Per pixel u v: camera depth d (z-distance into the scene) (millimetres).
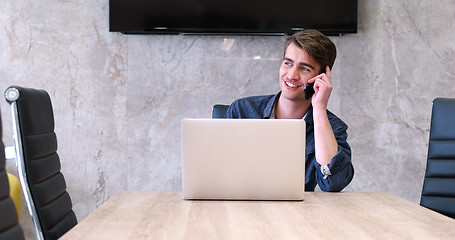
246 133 1668
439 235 1185
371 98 3768
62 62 3703
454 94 3756
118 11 3600
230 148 1670
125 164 3740
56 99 3703
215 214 1440
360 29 3764
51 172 1834
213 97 3746
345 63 3758
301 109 2225
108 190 3742
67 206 1912
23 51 3680
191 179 1677
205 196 1685
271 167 1676
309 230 1233
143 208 1534
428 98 3764
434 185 2127
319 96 1976
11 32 3676
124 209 1516
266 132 1668
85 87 3717
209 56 3742
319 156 1935
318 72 2139
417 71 3762
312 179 2184
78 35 3701
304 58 2109
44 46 3691
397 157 3777
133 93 3730
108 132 3730
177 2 3619
